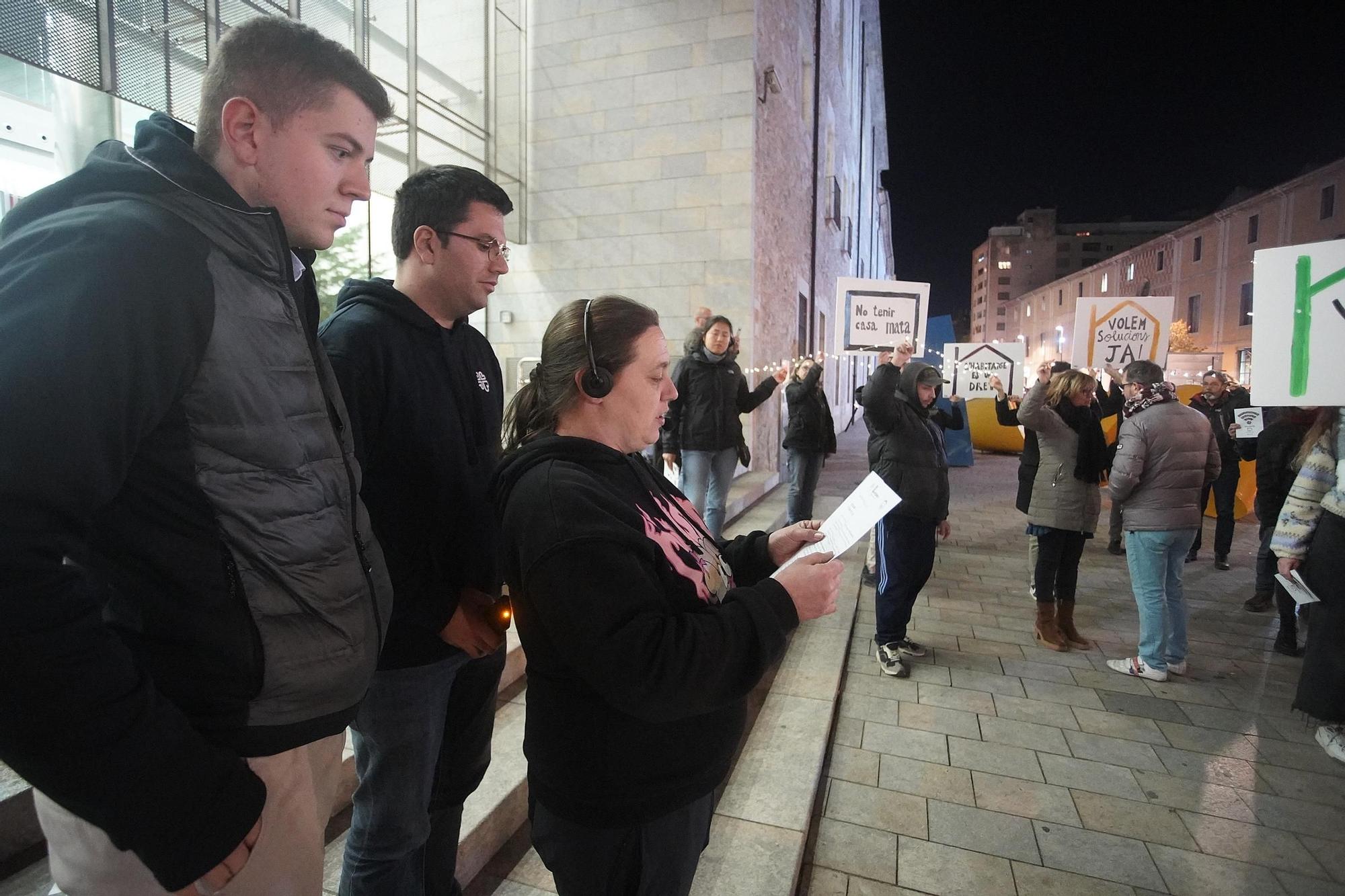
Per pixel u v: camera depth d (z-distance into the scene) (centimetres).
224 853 79
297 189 100
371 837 154
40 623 67
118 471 75
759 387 517
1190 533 379
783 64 898
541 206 804
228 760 82
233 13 422
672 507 135
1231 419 595
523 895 210
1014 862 242
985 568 605
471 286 161
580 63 787
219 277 87
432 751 158
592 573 104
